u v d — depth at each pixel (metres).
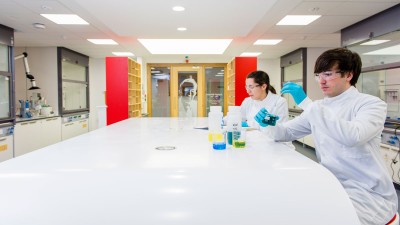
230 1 3.29
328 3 3.59
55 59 6.43
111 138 1.83
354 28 4.61
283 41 5.98
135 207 0.87
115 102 5.97
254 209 0.87
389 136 3.71
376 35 4.06
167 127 2.50
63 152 1.34
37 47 6.43
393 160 3.63
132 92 6.73
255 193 0.90
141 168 1.00
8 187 0.94
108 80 5.96
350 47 4.79
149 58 8.16
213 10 3.63
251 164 1.06
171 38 5.42
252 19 4.04
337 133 1.08
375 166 1.18
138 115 7.33
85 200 0.89
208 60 8.42
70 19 4.29
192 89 8.70
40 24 4.53
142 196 0.89
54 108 6.45
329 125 1.10
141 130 2.28
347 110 1.23
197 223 0.85
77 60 7.20
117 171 0.97
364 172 1.18
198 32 4.86
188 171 0.96
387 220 1.12
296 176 0.96
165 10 3.62
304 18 4.27
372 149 1.19
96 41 5.88
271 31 5.09
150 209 0.87
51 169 1.01
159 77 8.70
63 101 6.55
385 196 1.16
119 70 5.96
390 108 4.20
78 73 7.44
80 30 4.94
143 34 5.02
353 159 1.20
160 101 8.73
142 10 3.62
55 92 6.45
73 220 0.87
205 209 0.87
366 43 4.40
